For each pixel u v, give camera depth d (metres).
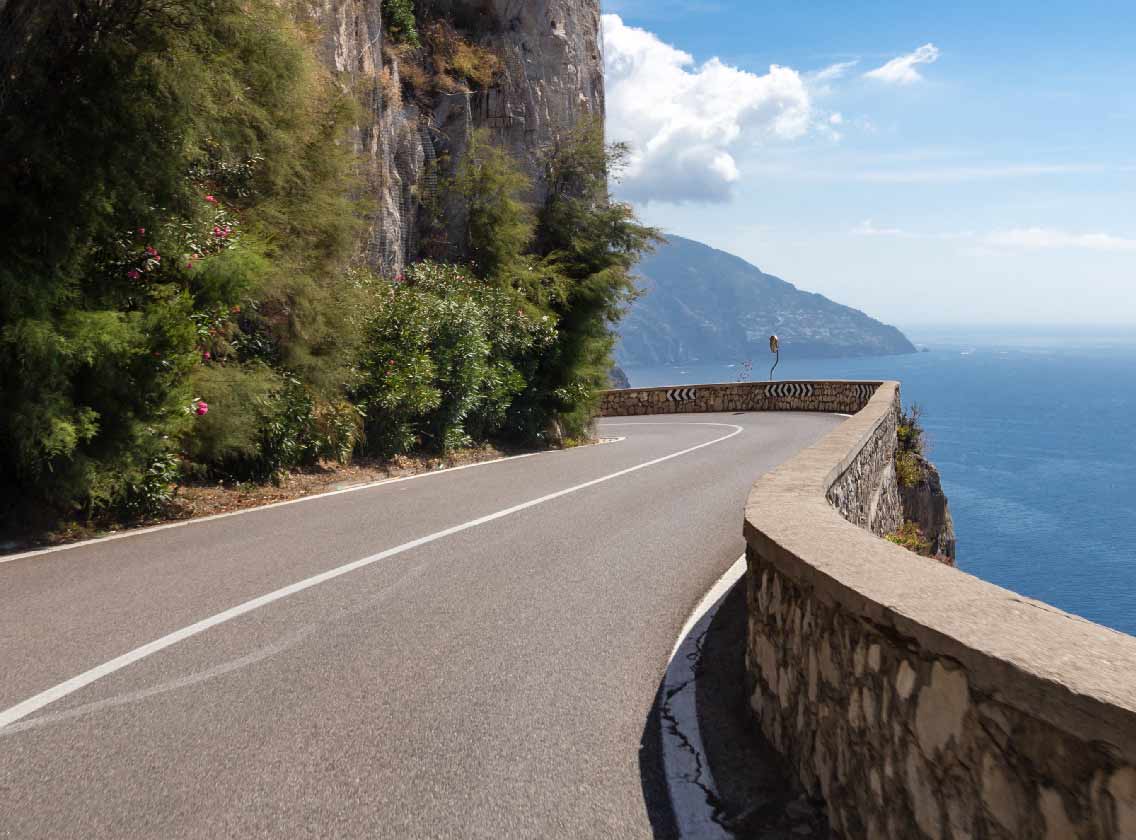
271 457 11.95
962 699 2.38
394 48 22.83
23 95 7.89
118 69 8.20
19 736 3.85
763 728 4.07
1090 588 193.00
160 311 8.84
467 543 8.23
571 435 22.20
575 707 4.32
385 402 14.27
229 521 9.34
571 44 28.28
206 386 9.98
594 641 5.36
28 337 7.50
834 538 3.81
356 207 15.05
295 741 3.84
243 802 3.29
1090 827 1.89
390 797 3.35
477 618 5.79
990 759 2.25
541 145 25.19
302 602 6.06
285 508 10.28
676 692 4.54
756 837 3.16
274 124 12.09
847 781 3.12
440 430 16.58
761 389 37.16
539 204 24.11
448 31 24.88
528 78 26.38
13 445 7.96
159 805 3.25
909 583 3.00
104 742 3.79
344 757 3.69
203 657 4.91
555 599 6.32
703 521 9.66
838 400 32.47
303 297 12.25
